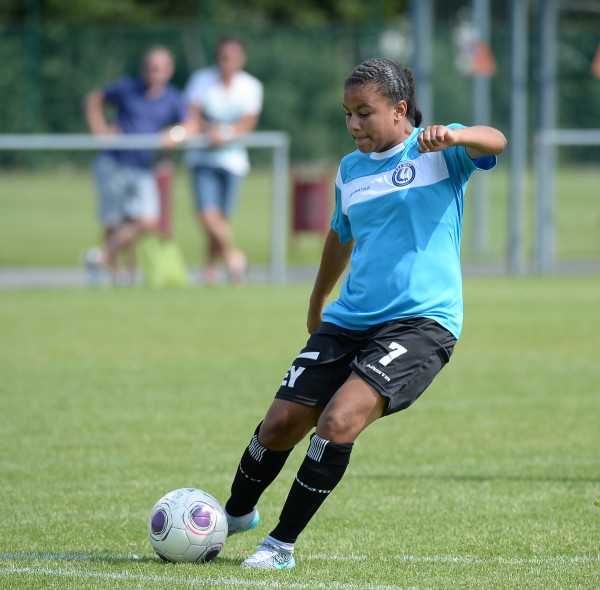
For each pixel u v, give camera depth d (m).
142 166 58.03
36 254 72.62
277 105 116.38
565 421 29.47
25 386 34.19
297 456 26.36
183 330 45.16
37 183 102.75
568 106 90.31
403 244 17.36
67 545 18.78
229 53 56.84
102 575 16.78
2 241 77.25
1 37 107.19
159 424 29.11
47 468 24.59
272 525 20.45
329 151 117.06
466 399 32.47
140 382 34.88
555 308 51.16
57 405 31.47
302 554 18.20
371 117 17.23
